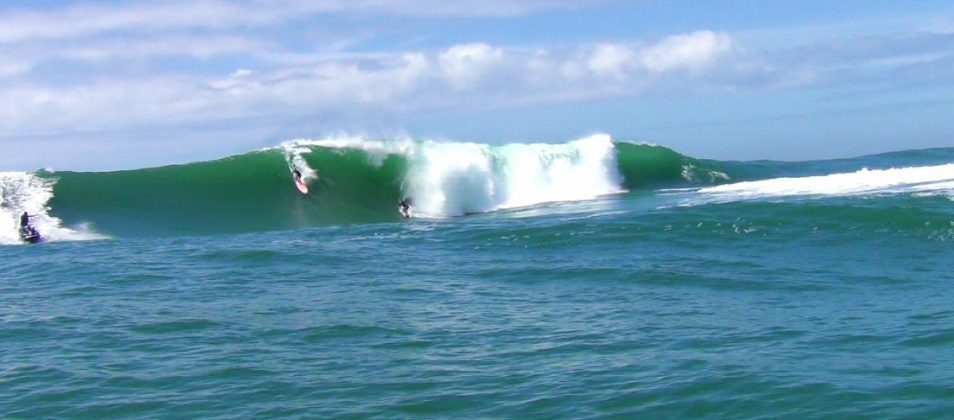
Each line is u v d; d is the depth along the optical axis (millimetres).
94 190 24750
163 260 15422
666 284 11773
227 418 6676
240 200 26344
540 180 30547
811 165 39219
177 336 9383
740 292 11062
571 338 8781
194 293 11984
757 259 13672
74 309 11039
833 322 9016
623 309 10180
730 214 17641
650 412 6363
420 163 28812
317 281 12789
